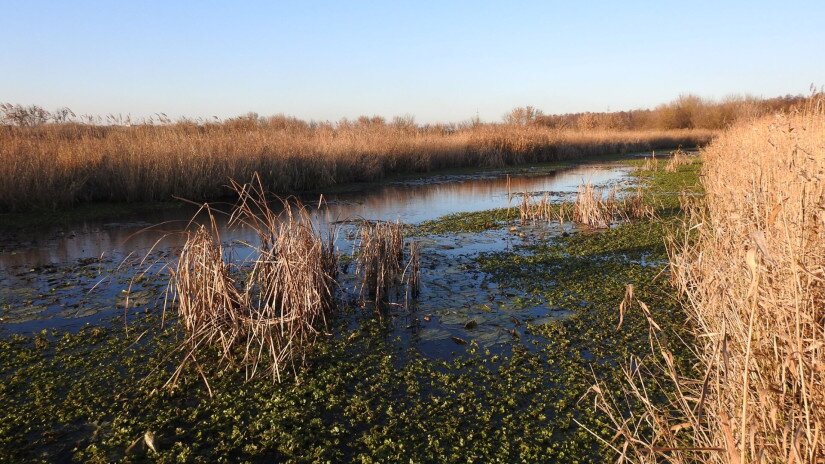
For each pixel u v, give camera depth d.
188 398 4.96
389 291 7.81
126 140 17.27
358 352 5.88
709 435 3.27
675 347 5.70
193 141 18.06
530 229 12.16
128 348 5.95
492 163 29.72
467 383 5.14
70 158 15.30
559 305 7.11
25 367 5.50
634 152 41.25
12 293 7.75
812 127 8.30
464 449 4.13
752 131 14.20
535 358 5.58
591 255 9.53
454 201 17.28
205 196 16.52
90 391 5.05
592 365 5.40
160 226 13.03
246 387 5.14
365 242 7.81
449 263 9.29
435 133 33.91
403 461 4.00
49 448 4.20
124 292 7.80
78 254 10.15
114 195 15.77
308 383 5.18
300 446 4.19
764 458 2.59
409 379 5.25
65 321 6.74
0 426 4.47
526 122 40.03
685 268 6.76
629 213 13.31
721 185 9.47
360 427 4.47
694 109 56.00
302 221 7.28
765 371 3.05
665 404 4.56
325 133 25.70
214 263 5.95
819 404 2.64
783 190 4.88
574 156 35.44
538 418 4.52
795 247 3.41
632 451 3.93
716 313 4.54
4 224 12.80
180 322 6.62
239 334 6.02
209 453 4.12
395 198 18.05
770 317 3.19
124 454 4.12
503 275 8.53
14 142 14.77
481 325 6.52
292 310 5.97
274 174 18.44
